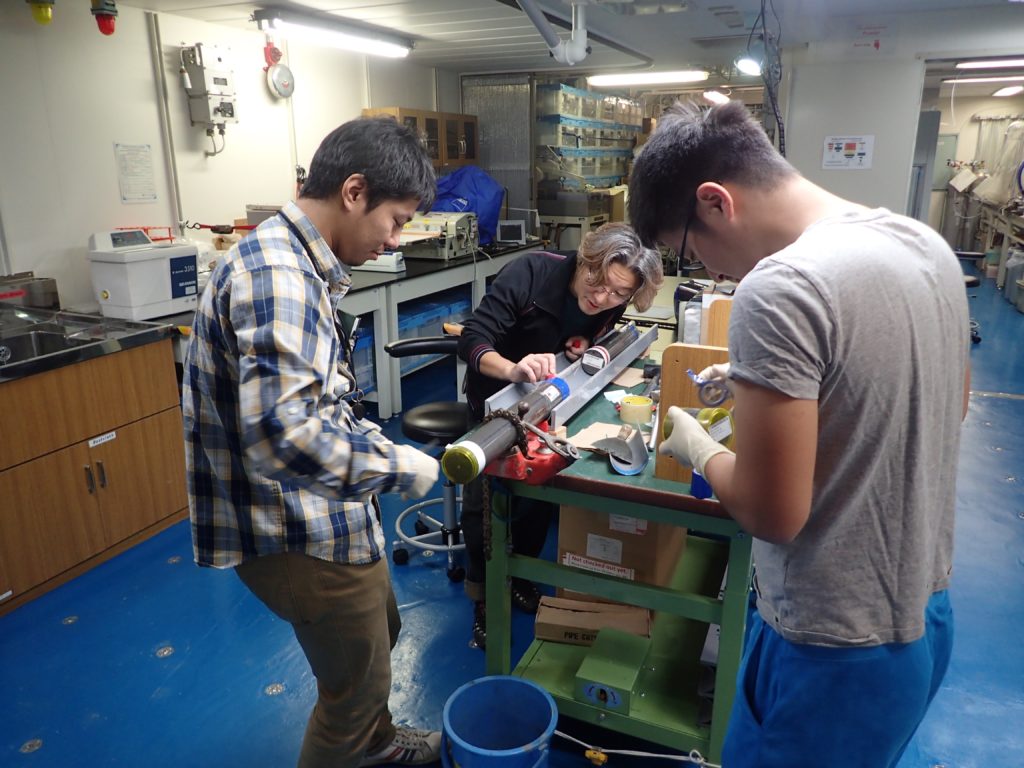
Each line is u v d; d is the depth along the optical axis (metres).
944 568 0.95
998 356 5.37
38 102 3.07
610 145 6.70
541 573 1.73
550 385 1.72
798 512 0.81
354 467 1.09
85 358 2.48
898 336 0.79
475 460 1.23
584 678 1.76
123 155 3.44
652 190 0.94
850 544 0.86
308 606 1.30
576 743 1.88
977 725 1.93
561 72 5.77
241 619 2.37
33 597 2.44
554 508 2.91
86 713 1.97
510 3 3.41
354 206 1.17
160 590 2.51
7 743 1.86
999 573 2.62
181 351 2.92
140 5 3.35
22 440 2.34
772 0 3.74
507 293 2.04
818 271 0.77
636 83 6.55
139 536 2.79
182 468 2.95
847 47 4.41
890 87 4.42
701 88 8.15
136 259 2.88
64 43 3.13
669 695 1.80
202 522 1.28
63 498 2.49
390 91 5.10
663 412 1.51
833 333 0.77
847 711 0.92
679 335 2.59
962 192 10.33
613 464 1.57
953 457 0.92
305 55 4.37
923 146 6.59
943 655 1.00
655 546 1.88
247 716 1.96
